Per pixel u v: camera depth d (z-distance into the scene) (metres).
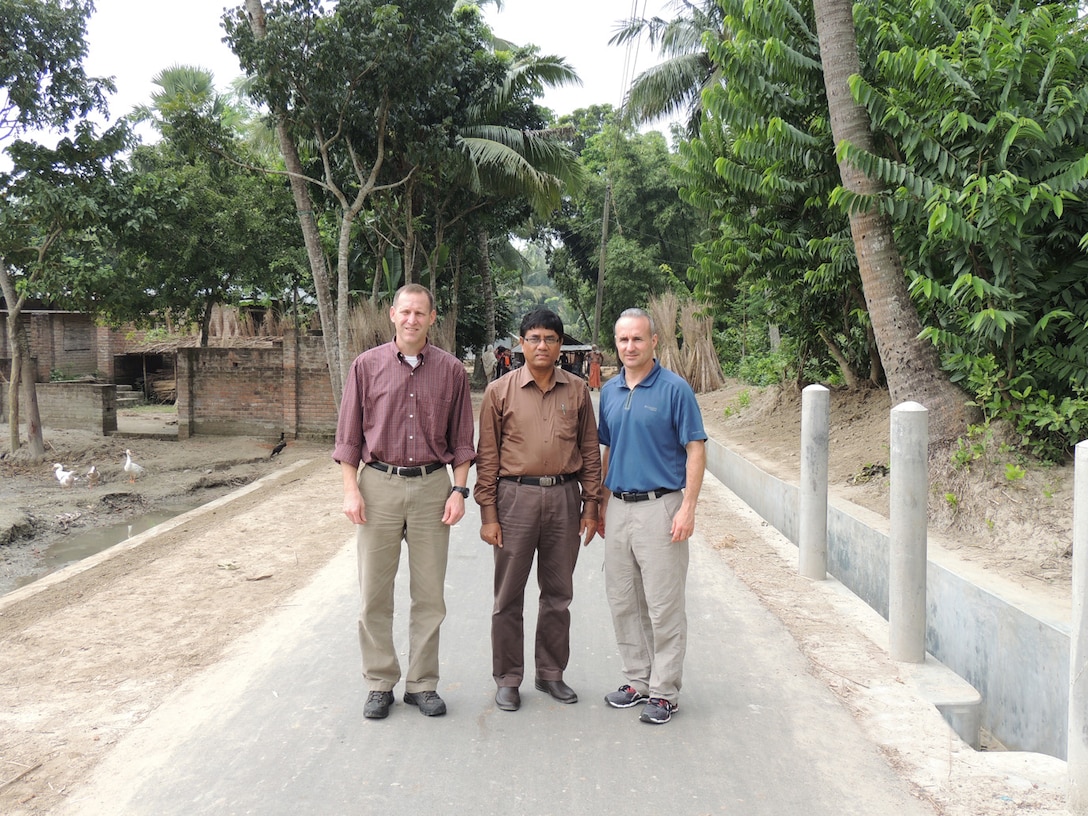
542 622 4.22
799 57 8.48
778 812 3.21
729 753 3.67
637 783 3.41
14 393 16.42
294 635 5.27
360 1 13.50
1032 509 6.27
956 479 6.91
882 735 3.85
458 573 6.80
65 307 17.92
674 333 24.41
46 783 3.45
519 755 3.65
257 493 11.79
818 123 8.80
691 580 6.45
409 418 3.94
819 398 6.43
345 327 14.88
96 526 11.78
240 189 20.92
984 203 6.39
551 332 3.96
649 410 3.97
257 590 6.45
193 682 4.52
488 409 4.08
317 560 7.35
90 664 4.86
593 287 41.81
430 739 3.80
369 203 20.56
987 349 7.36
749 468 10.41
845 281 10.51
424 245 23.86
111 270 16.92
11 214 14.83
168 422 23.09
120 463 16.16
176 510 12.82
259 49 13.61
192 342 29.38
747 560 7.09
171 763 3.59
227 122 30.16
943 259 7.78
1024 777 3.47
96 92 15.02
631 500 4.02
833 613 5.64
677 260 36.62
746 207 11.91
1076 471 3.19
